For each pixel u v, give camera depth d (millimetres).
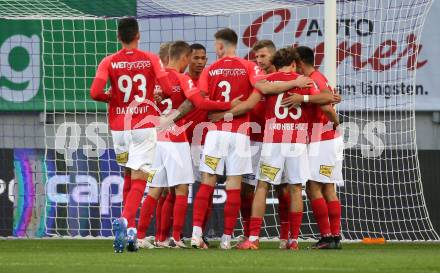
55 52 44969
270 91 29562
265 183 30266
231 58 30234
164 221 31875
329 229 31016
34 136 45344
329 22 36000
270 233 40219
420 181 41031
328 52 35969
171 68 30797
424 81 45031
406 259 23703
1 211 41688
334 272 19625
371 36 43125
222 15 43094
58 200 41875
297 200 30281
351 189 40906
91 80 44938
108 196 41906
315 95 29672
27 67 45688
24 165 41875
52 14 41938
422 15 41188
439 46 44906
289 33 44000
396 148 41844
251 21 44156
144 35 44469
